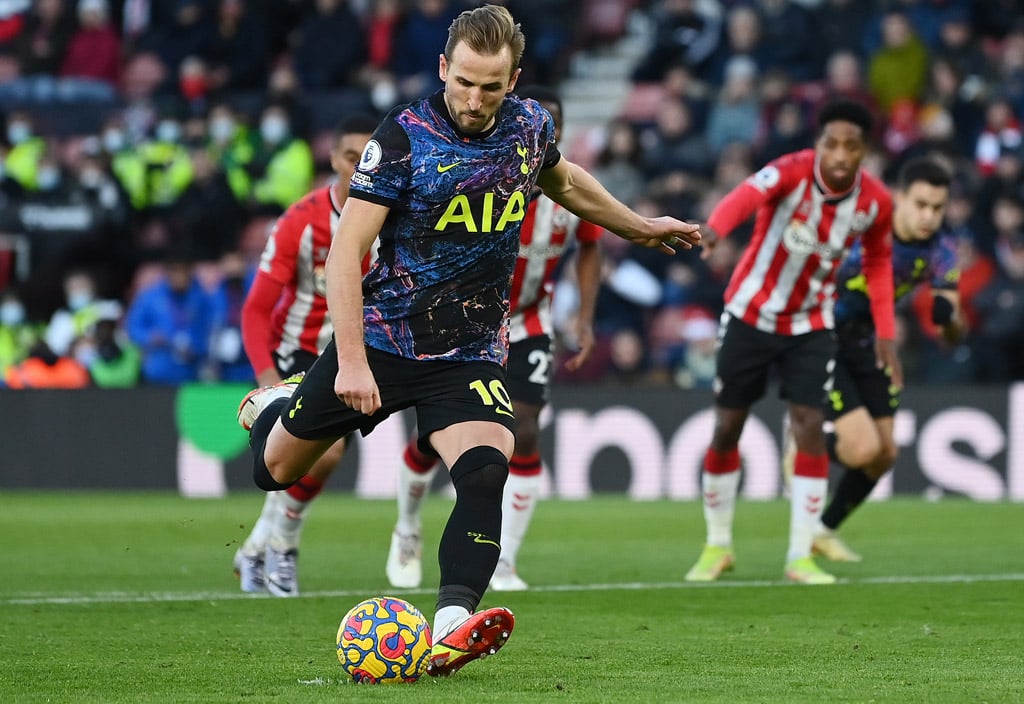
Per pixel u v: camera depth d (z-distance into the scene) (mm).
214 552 32281
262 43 67000
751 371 27609
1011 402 48031
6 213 60688
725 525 27953
